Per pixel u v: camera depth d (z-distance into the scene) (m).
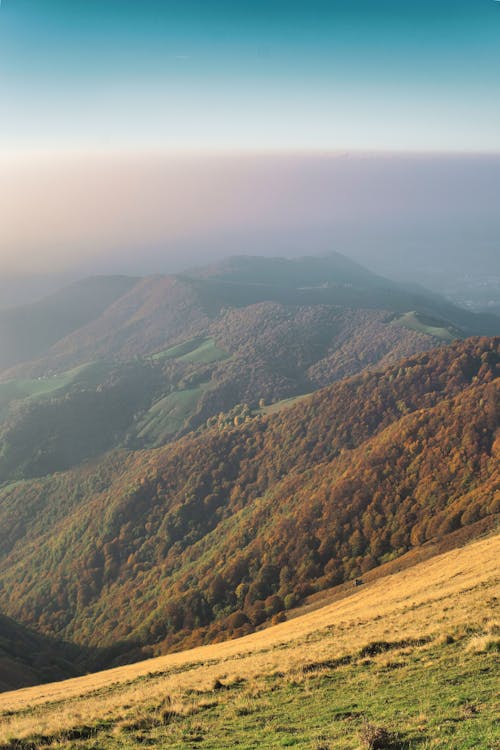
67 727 13.84
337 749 9.55
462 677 12.66
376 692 13.14
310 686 15.09
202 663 25.64
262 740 11.09
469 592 23.25
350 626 25.31
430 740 9.26
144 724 13.81
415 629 18.92
